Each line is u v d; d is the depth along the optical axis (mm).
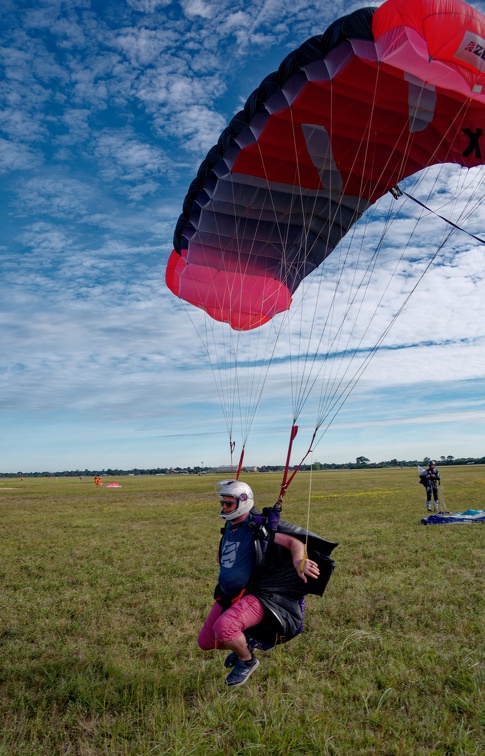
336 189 7215
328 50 5258
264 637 4191
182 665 4852
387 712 3824
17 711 4078
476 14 4598
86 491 45000
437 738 3494
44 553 11547
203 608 6809
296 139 6484
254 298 8367
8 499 34938
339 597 7074
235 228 7859
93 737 3672
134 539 13516
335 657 4996
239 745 3467
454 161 6496
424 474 18891
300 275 8266
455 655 4836
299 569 4020
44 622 6312
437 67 4863
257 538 4238
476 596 6820
